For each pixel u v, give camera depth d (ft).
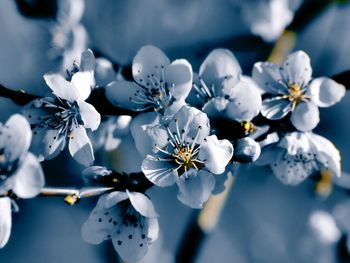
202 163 0.80
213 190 0.83
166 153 0.81
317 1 1.06
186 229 1.06
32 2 1.07
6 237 0.77
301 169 0.89
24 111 0.84
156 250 1.16
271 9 1.17
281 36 1.08
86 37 1.10
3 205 0.77
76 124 0.83
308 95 0.86
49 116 0.84
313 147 0.86
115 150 1.01
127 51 1.16
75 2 1.08
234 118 0.82
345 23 1.16
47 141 0.84
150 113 0.84
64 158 1.17
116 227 0.83
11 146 0.76
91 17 1.15
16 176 0.75
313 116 0.84
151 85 0.85
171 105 0.83
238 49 1.17
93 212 0.82
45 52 1.12
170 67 0.84
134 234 0.83
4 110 1.17
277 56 1.08
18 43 1.17
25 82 1.16
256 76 0.88
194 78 0.86
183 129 0.81
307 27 1.10
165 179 0.80
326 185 1.03
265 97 0.87
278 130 0.85
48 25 1.09
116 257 1.07
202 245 1.05
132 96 0.84
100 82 0.88
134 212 0.84
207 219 1.05
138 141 0.82
